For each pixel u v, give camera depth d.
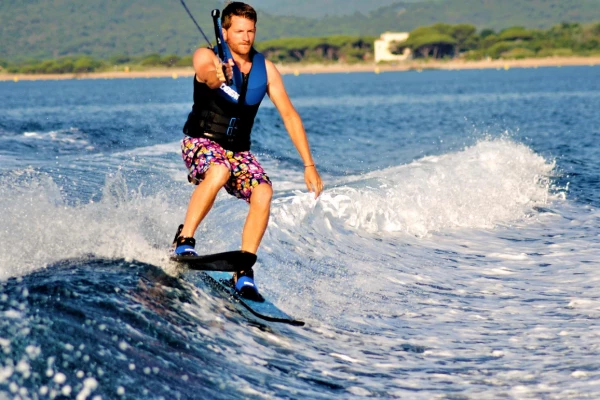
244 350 14.53
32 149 47.75
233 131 16.12
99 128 64.06
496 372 15.09
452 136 77.50
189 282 16.27
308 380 13.95
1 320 11.79
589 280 22.95
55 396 10.60
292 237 25.17
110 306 13.66
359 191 30.48
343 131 84.00
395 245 27.41
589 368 15.34
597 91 186.00
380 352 16.14
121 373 11.74
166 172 36.94
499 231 30.45
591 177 42.28
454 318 19.06
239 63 15.96
